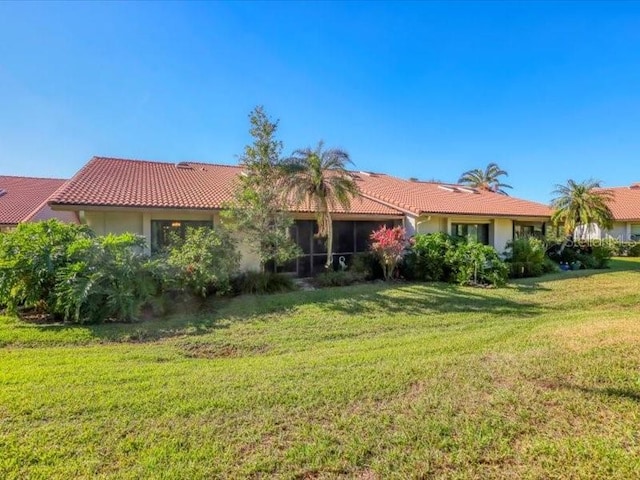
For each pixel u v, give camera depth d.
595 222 24.52
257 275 13.08
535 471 3.28
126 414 4.38
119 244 10.12
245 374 5.72
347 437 3.85
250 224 12.70
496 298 12.77
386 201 19.86
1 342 7.69
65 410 4.47
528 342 7.17
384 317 10.16
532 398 4.64
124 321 9.33
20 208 22.61
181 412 4.43
